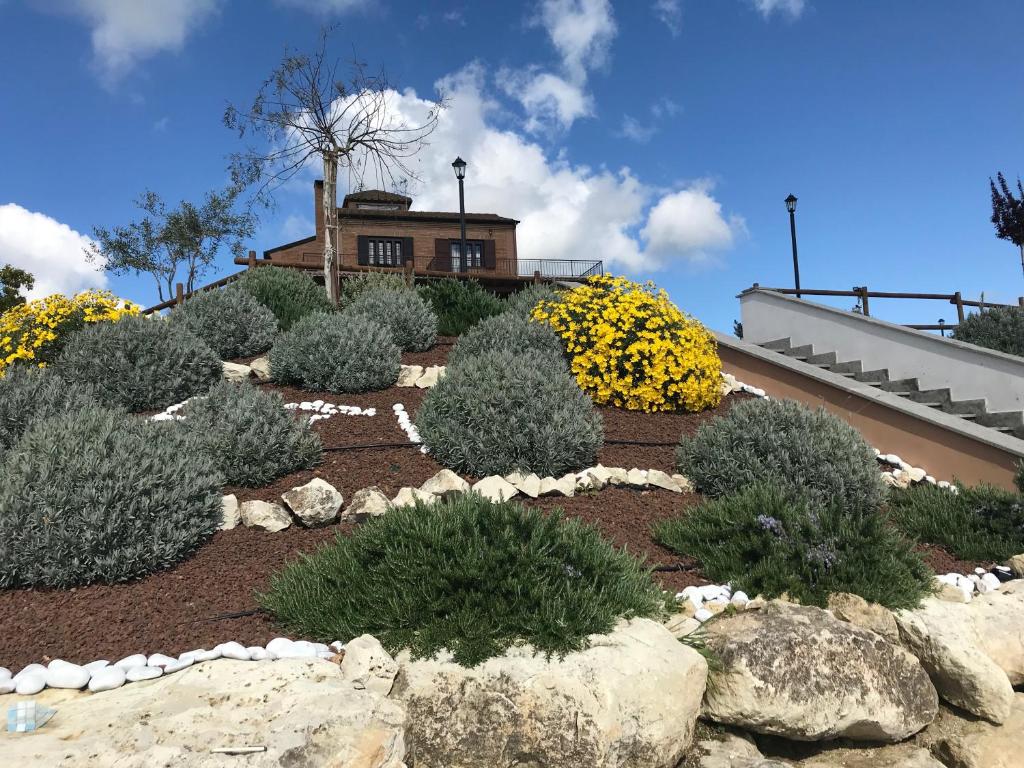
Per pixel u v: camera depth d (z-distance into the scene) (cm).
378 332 905
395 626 373
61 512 443
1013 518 621
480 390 659
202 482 510
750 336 1359
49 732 282
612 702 327
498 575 383
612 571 416
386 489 605
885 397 900
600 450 713
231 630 392
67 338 868
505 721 325
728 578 491
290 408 796
